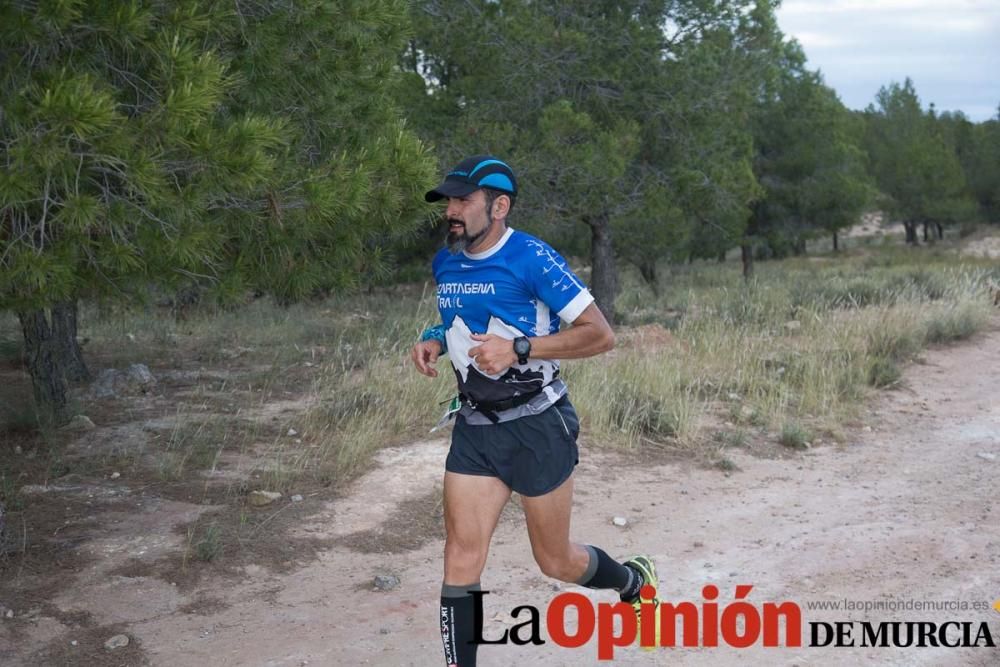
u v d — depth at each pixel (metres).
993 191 44.78
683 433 7.47
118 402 8.56
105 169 4.01
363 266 5.85
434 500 5.93
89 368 10.28
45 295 4.12
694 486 6.47
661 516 5.88
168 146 4.06
